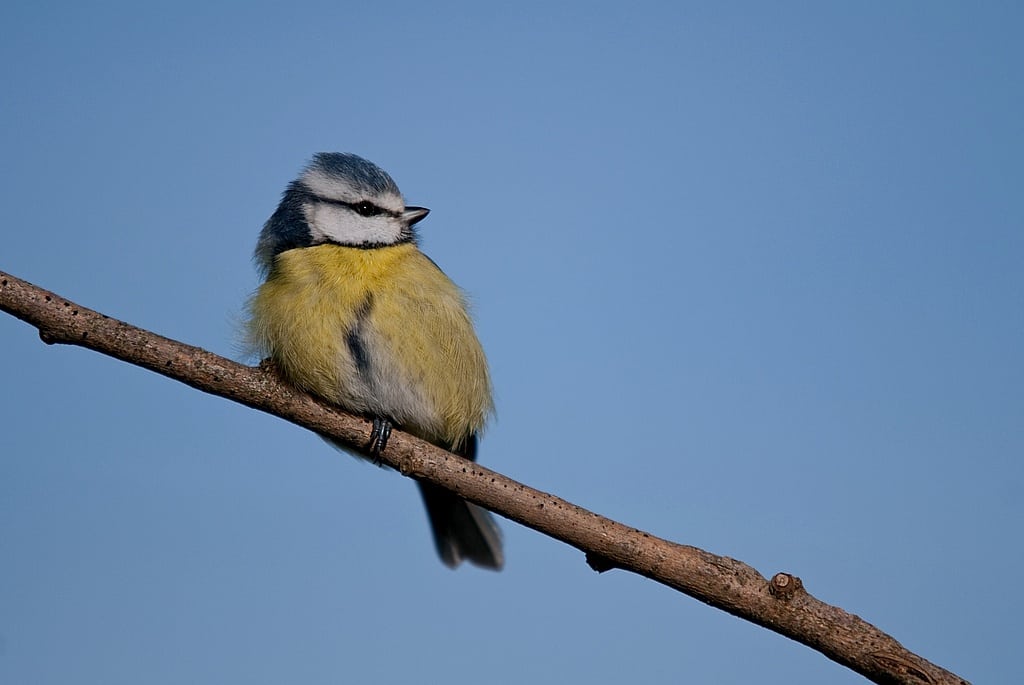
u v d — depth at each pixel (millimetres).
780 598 5746
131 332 6711
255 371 7301
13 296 6395
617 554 6137
